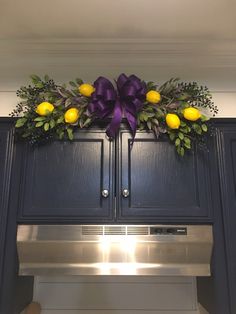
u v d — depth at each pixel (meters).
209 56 1.51
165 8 1.26
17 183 1.38
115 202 1.33
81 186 1.35
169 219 1.33
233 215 1.35
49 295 1.60
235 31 1.39
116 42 1.46
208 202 1.36
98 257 1.30
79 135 1.40
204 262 1.32
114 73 1.52
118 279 1.61
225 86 1.51
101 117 1.35
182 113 1.36
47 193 1.35
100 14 1.29
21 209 1.33
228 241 1.32
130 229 1.32
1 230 1.32
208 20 1.33
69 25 1.36
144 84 1.40
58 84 1.51
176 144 1.36
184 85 1.43
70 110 1.34
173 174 1.37
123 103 1.37
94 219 1.32
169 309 1.59
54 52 1.49
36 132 1.38
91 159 1.38
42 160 1.38
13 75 1.51
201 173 1.38
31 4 1.23
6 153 1.41
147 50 1.49
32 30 1.39
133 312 1.58
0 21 1.33
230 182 1.39
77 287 1.61
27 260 1.32
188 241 1.31
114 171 1.37
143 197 1.34
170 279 1.62
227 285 1.29
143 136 1.40
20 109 1.42
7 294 1.27
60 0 1.21
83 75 1.52
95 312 1.58
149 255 1.31
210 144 1.44
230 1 1.21
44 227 1.32
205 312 1.46
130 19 1.32
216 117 1.47
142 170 1.37
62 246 1.31
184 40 1.45
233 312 1.26
